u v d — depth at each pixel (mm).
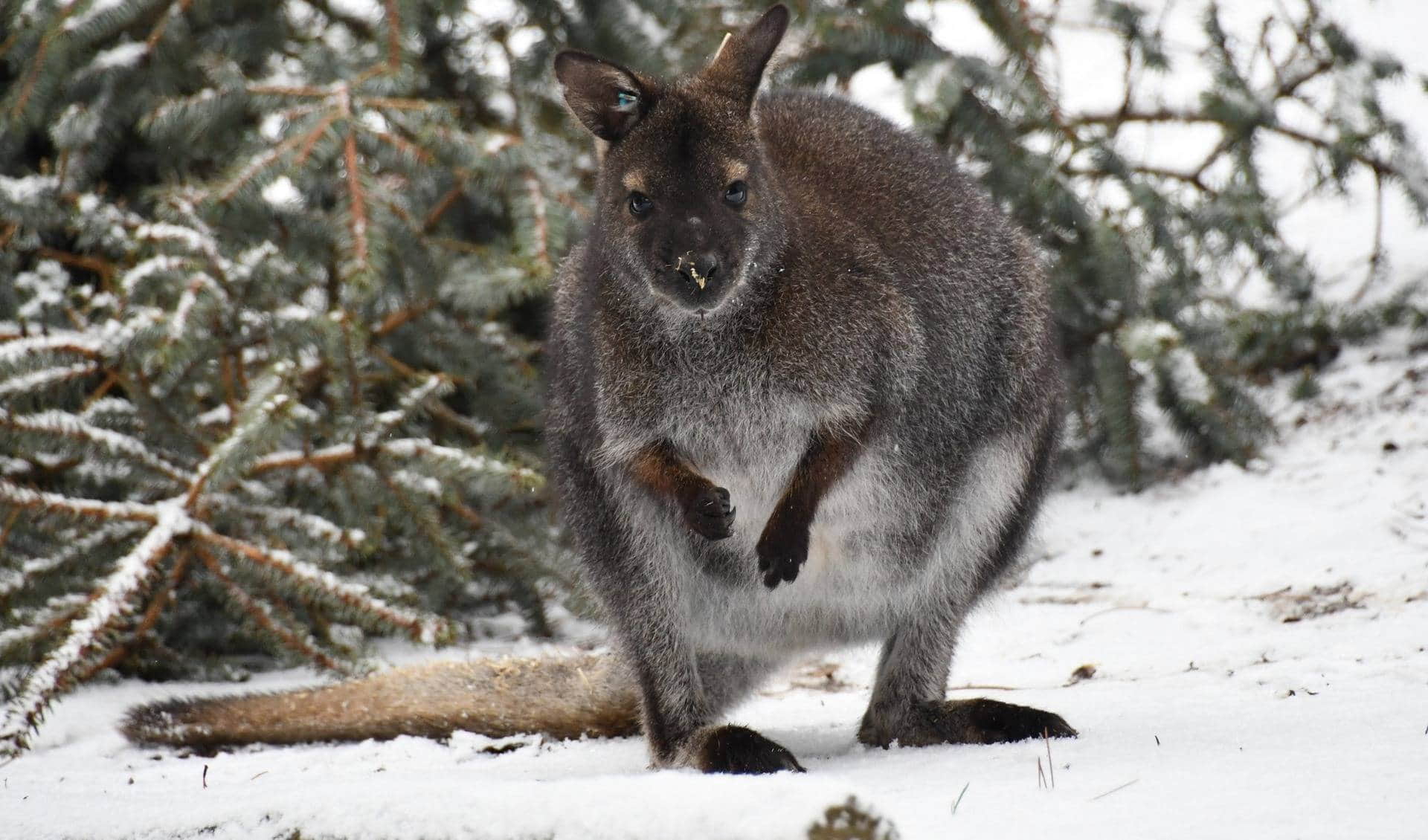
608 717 10320
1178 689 9680
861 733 9414
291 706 10391
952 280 9773
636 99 9094
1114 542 14609
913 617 9539
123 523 12188
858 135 10258
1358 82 17156
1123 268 15852
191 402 13289
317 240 14672
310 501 13812
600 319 9250
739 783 5199
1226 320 16797
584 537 9750
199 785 8617
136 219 13766
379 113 14133
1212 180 18062
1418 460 14406
